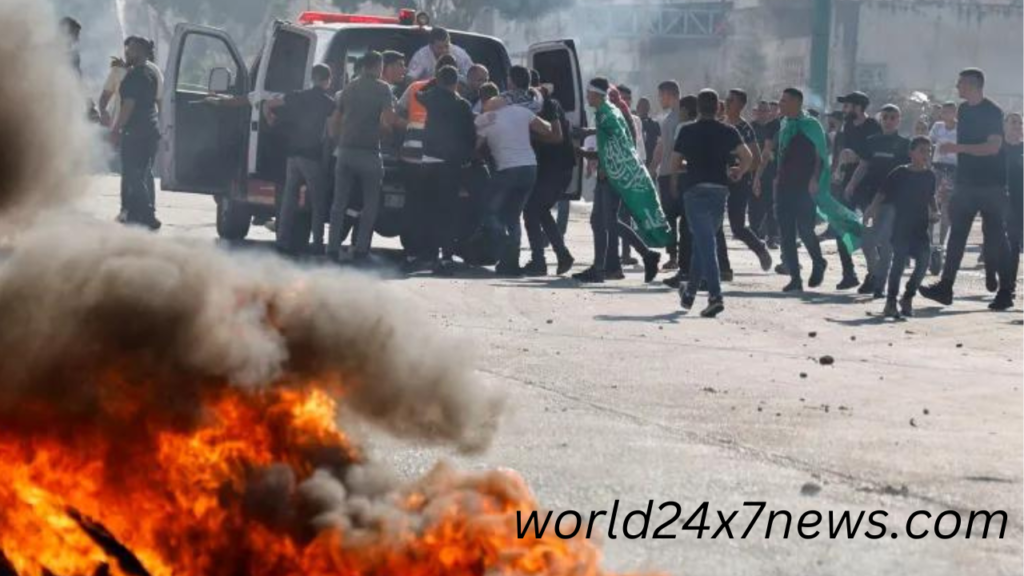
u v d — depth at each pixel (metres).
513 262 41.69
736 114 44.75
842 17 150.75
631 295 37.19
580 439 18.34
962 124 37.84
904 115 111.50
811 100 70.12
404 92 43.25
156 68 46.34
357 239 40.78
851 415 21.12
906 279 46.03
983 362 27.53
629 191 40.00
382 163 40.56
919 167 35.16
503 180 40.78
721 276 43.03
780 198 41.19
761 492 16.00
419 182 41.47
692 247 34.19
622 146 40.03
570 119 47.56
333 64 43.72
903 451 18.61
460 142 41.25
